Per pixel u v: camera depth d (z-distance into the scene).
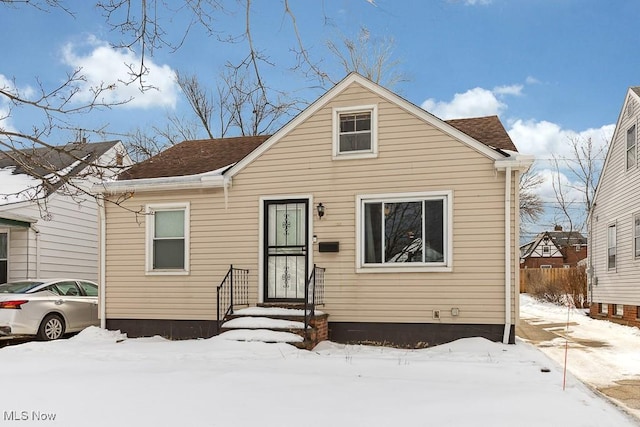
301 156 10.42
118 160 7.79
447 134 9.70
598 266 17.00
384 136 10.02
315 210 10.24
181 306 10.90
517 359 7.77
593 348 9.79
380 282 9.82
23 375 6.52
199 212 10.95
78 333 11.02
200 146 13.87
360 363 7.35
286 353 8.07
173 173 12.07
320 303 9.94
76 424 4.37
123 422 4.41
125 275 11.30
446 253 9.54
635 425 4.65
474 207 9.48
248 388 5.66
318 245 10.12
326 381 6.05
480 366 7.16
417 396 5.35
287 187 10.46
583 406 5.05
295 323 9.02
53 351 8.64
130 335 11.10
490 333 9.28
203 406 4.90
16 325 10.06
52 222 15.17
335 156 10.23
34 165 5.86
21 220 13.92
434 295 9.55
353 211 10.07
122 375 6.41
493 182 9.43
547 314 18.20
